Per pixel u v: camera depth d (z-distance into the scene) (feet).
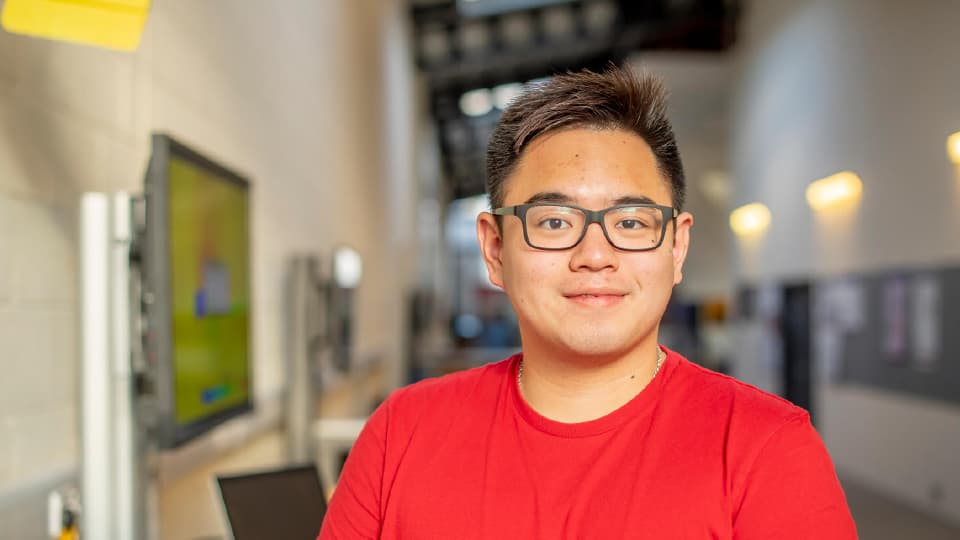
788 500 2.69
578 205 2.95
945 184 16.10
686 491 2.76
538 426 2.99
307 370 12.00
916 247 17.40
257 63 11.72
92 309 5.09
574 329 2.90
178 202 5.64
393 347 27.86
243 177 7.80
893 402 18.80
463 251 70.64
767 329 28.58
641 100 3.04
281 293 12.94
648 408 2.97
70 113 6.26
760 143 29.19
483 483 2.98
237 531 5.31
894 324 18.63
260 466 11.39
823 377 23.35
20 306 5.52
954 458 15.93
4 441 5.28
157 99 8.00
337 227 17.94
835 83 21.76
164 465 7.42
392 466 3.18
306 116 14.93
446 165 55.42
